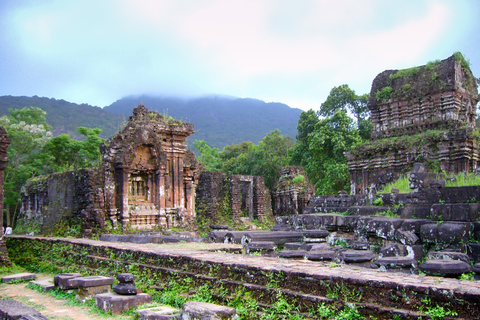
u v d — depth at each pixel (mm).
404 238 12805
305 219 17750
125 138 26375
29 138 51750
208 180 39500
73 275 12211
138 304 9750
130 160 25641
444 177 16266
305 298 7539
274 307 7828
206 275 9859
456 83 24016
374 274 7559
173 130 29375
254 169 59438
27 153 54125
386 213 16016
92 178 24703
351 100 54656
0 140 17781
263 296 8289
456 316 5910
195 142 69750
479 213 12219
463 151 21438
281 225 18891
